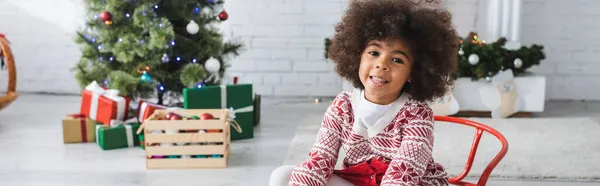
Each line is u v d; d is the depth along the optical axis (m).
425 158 1.42
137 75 3.35
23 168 2.79
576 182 2.66
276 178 1.54
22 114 3.96
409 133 1.44
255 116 3.68
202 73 3.32
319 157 1.53
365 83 1.44
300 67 4.69
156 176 2.71
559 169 2.78
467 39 4.11
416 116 1.45
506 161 2.90
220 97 3.22
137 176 2.70
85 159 2.95
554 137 3.39
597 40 4.55
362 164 1.49
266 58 4.68
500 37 4.14
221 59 3.62
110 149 3.12
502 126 3.67
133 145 3.19
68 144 3.22
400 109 1.46
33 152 3.06
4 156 2.98
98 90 3.27
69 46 4.63
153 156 2.83
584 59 4.59
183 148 2.80
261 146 3.22
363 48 1.46
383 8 1.42
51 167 2.81
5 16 4.58
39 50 4.64
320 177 1.51
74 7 4.55
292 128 3.65
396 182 1.39
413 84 1.46
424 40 1.40
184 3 3.34
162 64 3.39
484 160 2.91
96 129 3.18
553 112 4.18
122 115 3.21
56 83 4.70
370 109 1.47
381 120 1.47
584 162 2.89
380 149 1.50
